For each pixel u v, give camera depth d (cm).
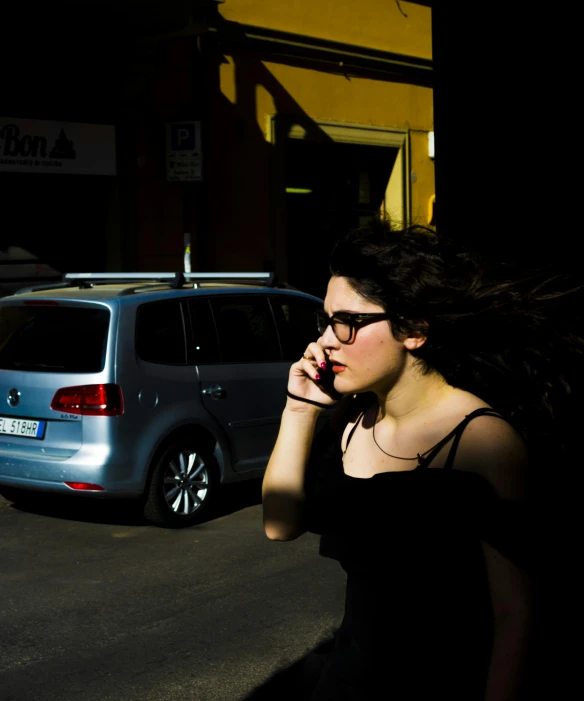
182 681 409
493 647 158
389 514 167
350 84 1669
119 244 1325
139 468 629
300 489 197
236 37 1452
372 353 172
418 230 177
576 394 183
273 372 726
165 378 648
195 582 545
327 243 1680
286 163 1588
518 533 157
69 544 625
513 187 304
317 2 1587
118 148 1313
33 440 634
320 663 407
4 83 1179
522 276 182
